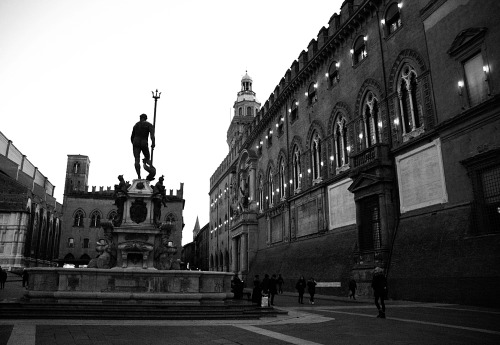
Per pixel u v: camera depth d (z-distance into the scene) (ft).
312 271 116.57
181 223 285.64
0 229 218.18
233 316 48.83
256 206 192.34
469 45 72.28
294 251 138.00
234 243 208.23
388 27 99.50
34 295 51.75
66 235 278.46
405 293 77.10
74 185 335.88
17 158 292.40
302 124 145.07
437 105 79.87
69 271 53.06
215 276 58.29
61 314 45.34
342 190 112.98
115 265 64.80
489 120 67.46
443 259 70.13
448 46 77.71
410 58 89.04
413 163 85.56
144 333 35.22
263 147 190.80
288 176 154.10
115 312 47.03
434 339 31.91
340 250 107.55
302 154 143.13
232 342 31.01
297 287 80.79
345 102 115.75
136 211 67.41
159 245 67.77
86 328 37.63
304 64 147.43
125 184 68.54
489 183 66.59
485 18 69.41
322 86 131.44
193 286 56.34
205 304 54.03
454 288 66.08
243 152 213.25
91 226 282.56
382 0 101.30
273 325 42.63
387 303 71.72
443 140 77.41
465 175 71.46
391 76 95.66
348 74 115.44
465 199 71.20
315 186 127.65
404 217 86.84
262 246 178.60
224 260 249.14
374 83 102.12
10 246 216.13
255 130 200.03
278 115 172.04
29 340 30.42
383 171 91.50
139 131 74.13
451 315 49.47
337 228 114.11
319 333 36.32
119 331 36.06
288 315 53.16
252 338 33.17
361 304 73.97
